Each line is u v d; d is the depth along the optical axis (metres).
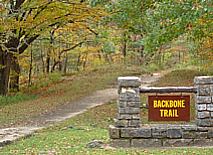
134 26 20.12
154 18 15.81
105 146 10.96
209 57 24.97
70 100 22.80
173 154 9.87
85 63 42.56
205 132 10.98
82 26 25.08
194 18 13.38
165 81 27.91
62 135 12.69
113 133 10.98
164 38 15.62
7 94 24.47
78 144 11.27
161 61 42.69
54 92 27.33
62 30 27.25
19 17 20.53
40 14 20.75
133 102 11.04
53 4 20.38
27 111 19.06
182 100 11.12
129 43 35.62
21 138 12.56
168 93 11.42
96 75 36.53
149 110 11.19
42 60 34.72
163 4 14.73
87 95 25.05
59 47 32.84
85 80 33.59
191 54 30.36
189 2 13.56
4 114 18.25
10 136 12.83
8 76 24.59
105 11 20.20
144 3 17.53
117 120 11.05
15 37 21.56
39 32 22.16
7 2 20.00
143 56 42.12
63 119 16.56
